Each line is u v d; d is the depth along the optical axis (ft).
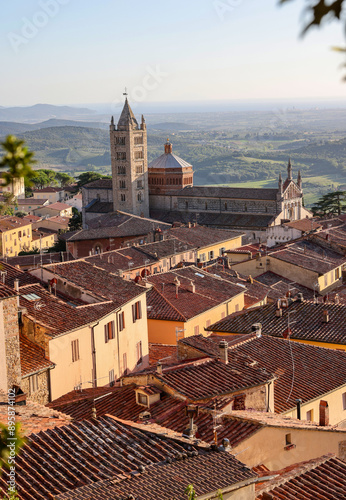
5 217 643.86
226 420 92.94
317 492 78.28
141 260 345.51
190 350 125.59
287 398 120.06
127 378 113.70
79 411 109.91
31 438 76.79
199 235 454.81
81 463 71.72
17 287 164.04
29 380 135.23
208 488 64.18
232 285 263.70
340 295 258.37
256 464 89.35
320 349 144.56
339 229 417.08
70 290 179.42
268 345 142.20
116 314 173.68
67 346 148.36
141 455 73.67
